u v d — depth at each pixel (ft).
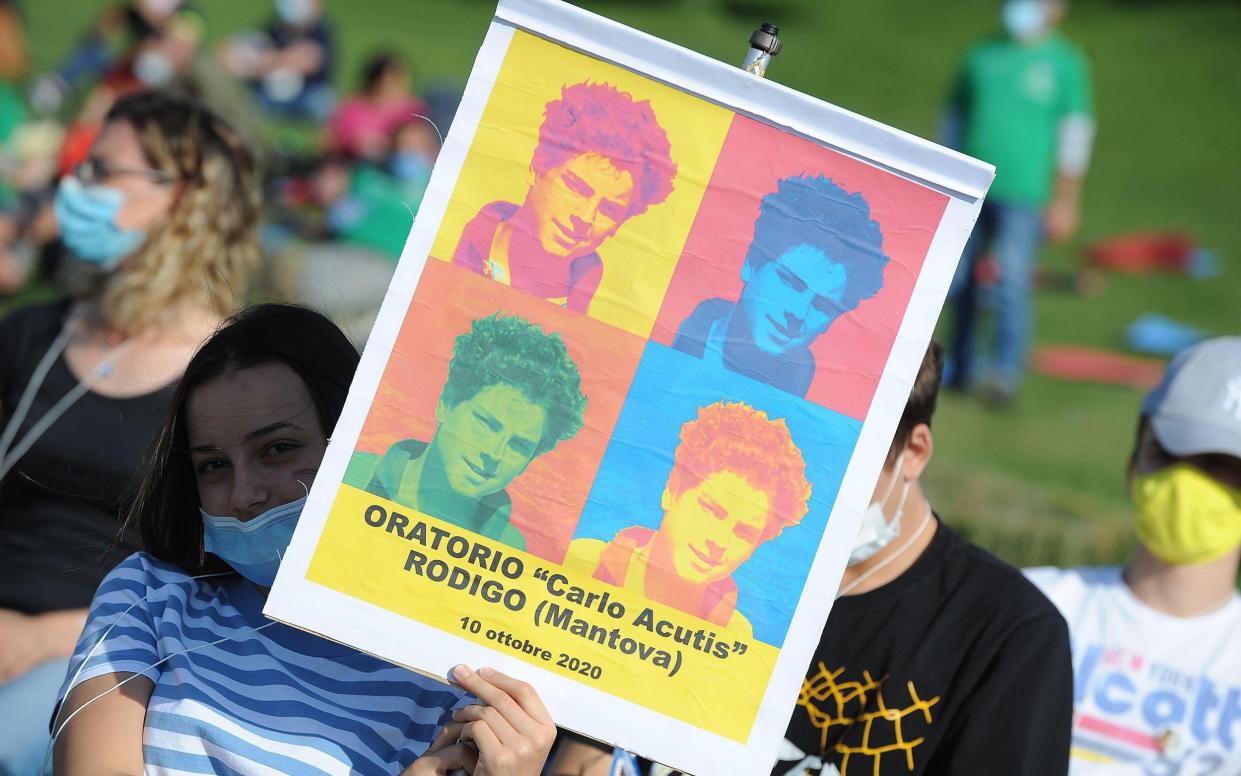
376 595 7.84
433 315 7.93
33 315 13.51
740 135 8.05
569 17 7.94
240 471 8.45
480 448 7.93
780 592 7.99
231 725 8.08
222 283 13.46
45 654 12.05
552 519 7.94
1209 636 11.88
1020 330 29.96
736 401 8.02
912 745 9.53
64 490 12.58
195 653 8.41
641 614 7.94
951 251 8.04
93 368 12.98
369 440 7.88
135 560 8.94
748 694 7.94
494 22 7.97
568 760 10.66
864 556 9.78
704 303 8.03
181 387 8.60
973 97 30.17
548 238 7.98
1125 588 12.14
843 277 8.06
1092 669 11.96
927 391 9.78
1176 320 35.42
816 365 8.05
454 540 7.88
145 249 13.30
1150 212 43.11
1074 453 27.58
